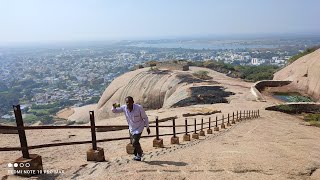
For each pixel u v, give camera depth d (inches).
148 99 1898.4
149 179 227.1
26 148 229.1
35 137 557.6
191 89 1577.3
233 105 1243.2
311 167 276.7
